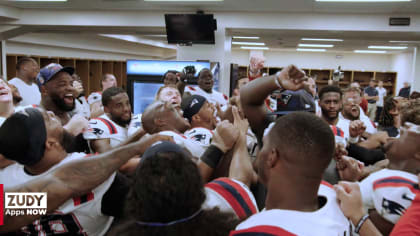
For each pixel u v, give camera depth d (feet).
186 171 2.31
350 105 8.44
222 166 4.15
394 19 19.53
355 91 8.57
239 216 3.05
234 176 3.78
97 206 3.41
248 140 7.74
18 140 3.11
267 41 33.63
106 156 3.37
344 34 22.45
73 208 3.31
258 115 4.00
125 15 21.48
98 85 39.70
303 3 17.78
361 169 4.60
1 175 3.56
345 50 44.29
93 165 3.24
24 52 29.71
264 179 2.67
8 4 20.44
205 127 6.00
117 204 3.49
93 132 6.20
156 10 21.04
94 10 21.61
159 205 2.17
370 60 49.03
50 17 21.85
